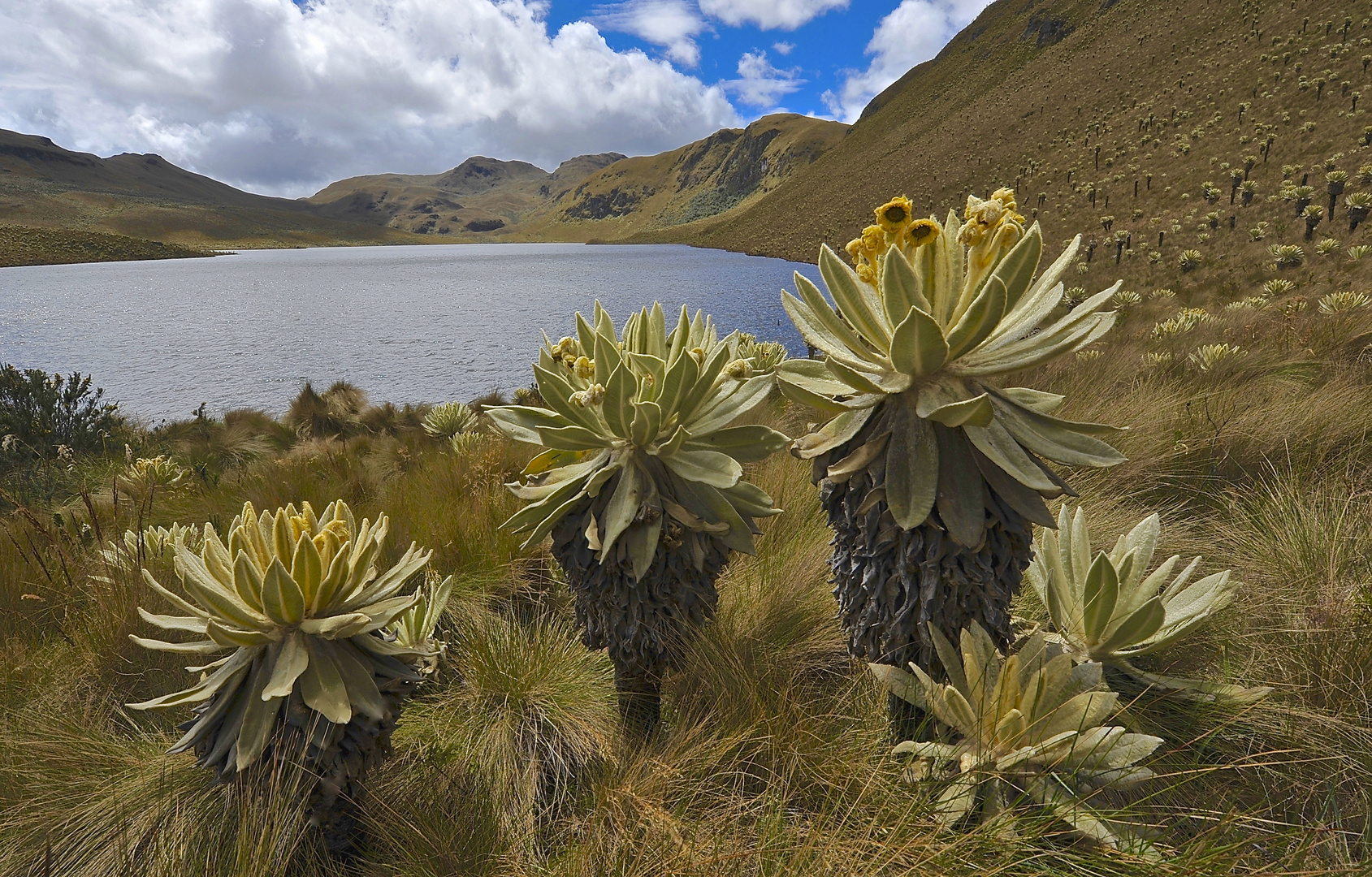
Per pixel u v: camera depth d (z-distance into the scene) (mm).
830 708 1846
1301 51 47750
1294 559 2283
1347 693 1623
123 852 1599
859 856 1292
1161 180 45562
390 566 2971
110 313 38188
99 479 6906
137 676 2430
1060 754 1349
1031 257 1256
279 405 16156
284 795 1489
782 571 2537
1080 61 83375
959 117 99938
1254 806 1442
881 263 1399
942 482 1319
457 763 1944
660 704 1941
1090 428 1289
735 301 36844
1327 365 4859
